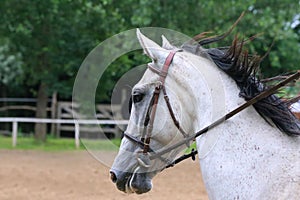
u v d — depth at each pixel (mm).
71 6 26719
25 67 30859
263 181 5469
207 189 5773
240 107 5680
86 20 26969
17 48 28969
